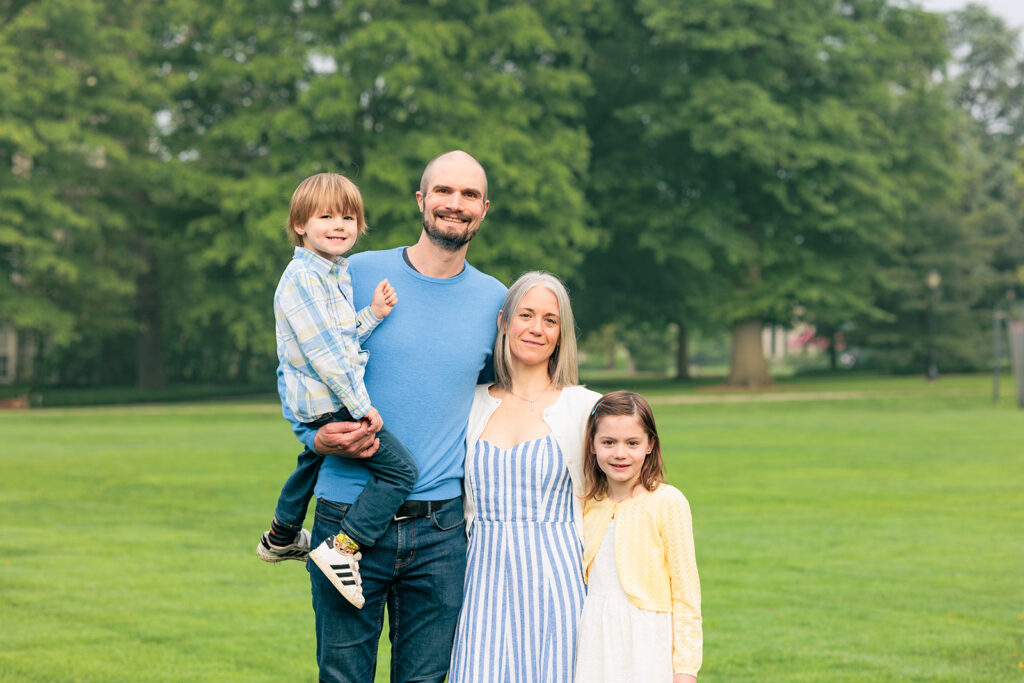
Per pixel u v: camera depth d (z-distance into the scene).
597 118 36.31
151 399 34.12
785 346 91.88
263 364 54.00
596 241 31.27
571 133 30.88
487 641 3.60
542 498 3.71
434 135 28.75
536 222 30.44
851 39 34.09
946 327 47.78
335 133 30.27
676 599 3.63
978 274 50.03
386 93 29.53
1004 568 8.25
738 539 9.38
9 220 30.55
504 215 30.50
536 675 3.56
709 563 8.43
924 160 37.38
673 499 3.68
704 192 35.38
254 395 38.75
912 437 18.80
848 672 5.67
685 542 3.65
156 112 34.47
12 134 29.16
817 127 33.00
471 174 3.77
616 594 3.66
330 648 3.71
